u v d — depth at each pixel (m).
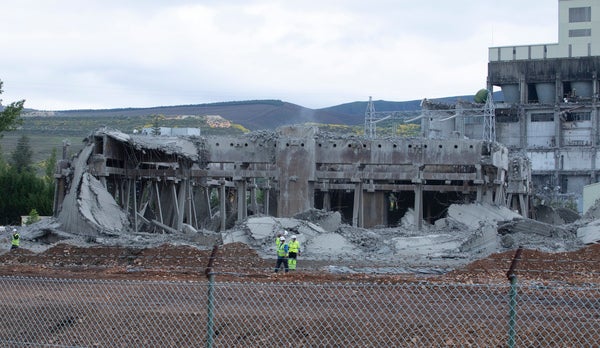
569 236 53.53
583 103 124.69
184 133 87.38
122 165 67.00
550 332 19.27
